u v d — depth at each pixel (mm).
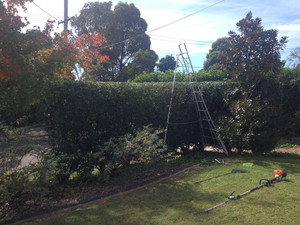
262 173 6547
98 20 24734
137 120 7426
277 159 8383
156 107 8016
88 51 11484
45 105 5766
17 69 4949
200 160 8328
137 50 27797
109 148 6098
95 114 6285
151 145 6965
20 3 5801
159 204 4703
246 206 4516
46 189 4777
